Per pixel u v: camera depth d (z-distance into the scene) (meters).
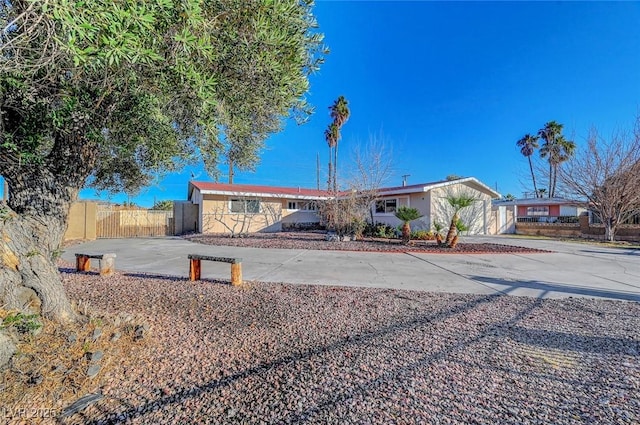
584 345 2.92
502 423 1.79
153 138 2.84
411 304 4.30
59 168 2.71
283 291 4.96
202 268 7.23
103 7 1.40
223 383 2.21
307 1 2.70
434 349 2.82
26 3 1.50
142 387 2.14
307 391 2.12
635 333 3.24
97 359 2.37
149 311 3.75
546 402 2.01
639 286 5.63
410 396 2.06
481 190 18.81
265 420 1.81
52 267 2.71
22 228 2.48
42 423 1.75
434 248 11.33
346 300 4.48
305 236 16.08
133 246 11.84
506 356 2.68
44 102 1.97
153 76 2.01
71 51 1.44
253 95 2.55
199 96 1.95
